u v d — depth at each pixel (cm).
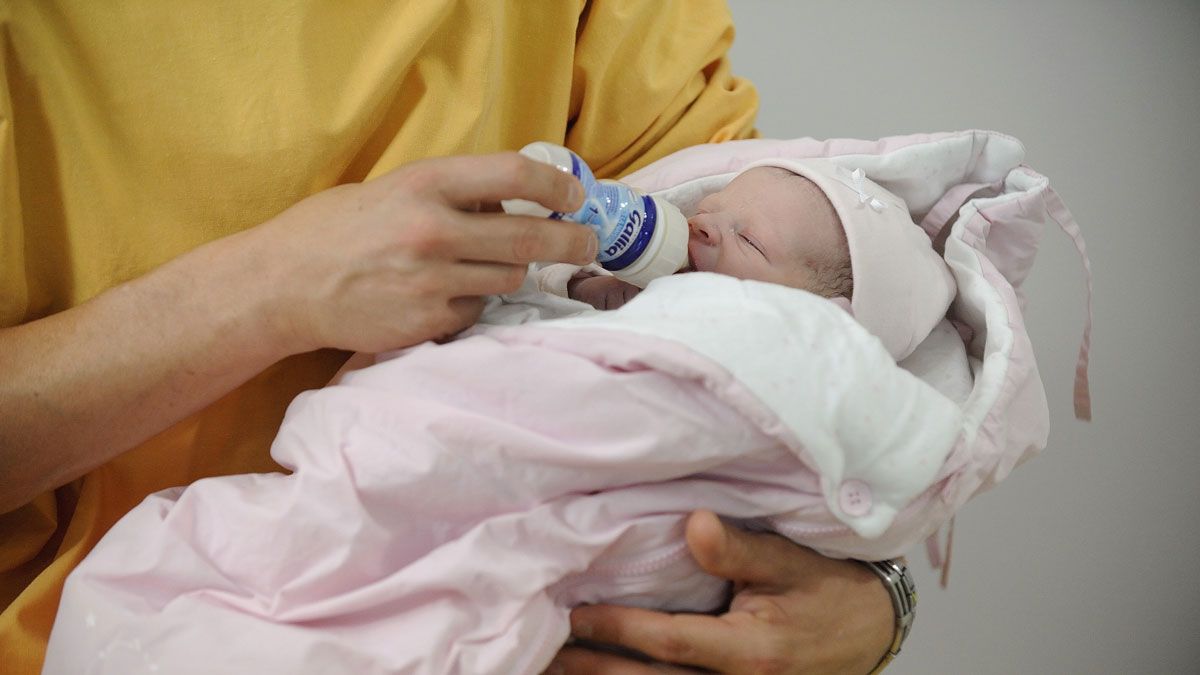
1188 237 139
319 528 59
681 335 60
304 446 63
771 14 152
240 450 77
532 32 90
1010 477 139
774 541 67
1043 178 87
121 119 70
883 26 149
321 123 74
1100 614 138
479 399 61
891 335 80
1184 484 137
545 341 63
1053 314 141
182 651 57
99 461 68
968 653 140
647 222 72
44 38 68
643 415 60
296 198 75
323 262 63
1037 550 139
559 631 60
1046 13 146
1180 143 142
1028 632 139
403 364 63
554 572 60
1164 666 137
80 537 73
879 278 78
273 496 62
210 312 64
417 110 79
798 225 80
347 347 66
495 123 88
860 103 150
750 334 61
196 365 65
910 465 62
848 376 61
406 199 62
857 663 72
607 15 93
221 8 71
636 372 61
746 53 154
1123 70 144
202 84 71
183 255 67
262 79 72
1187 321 138
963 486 66
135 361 64
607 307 83
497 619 59
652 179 93
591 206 68
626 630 62
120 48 69
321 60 75
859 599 71
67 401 63
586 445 60
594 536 61
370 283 63
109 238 71
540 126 93
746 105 111
